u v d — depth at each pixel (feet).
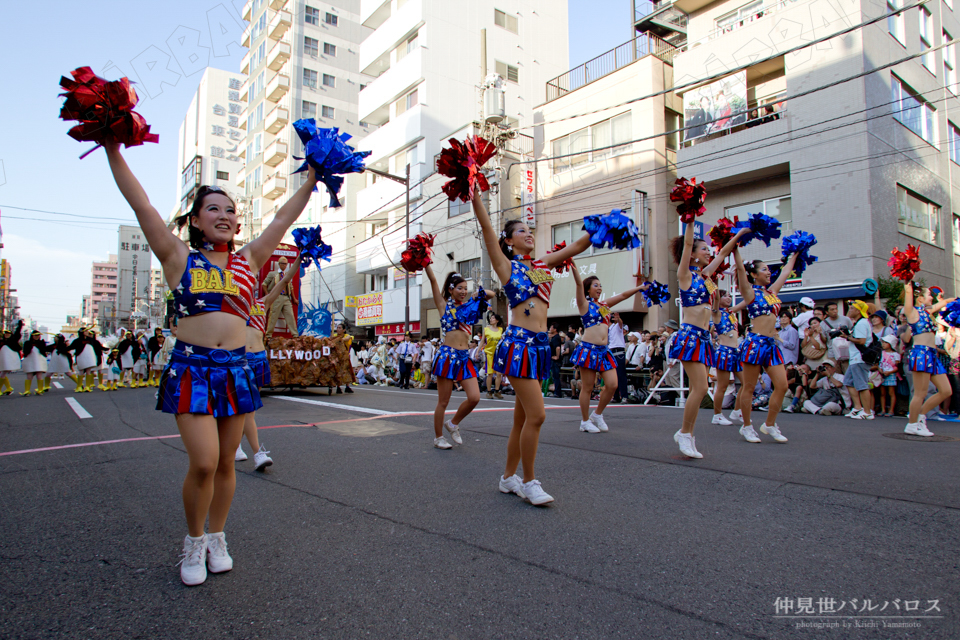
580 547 9.84
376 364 72.59
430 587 8.42
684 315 17.31
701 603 7.82
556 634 7.09
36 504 12.70
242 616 7.63
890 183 48.32
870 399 28.04
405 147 93.91
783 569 8.85
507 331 12.33
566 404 36.04
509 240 12.72
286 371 39.24
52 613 7.73
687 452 16.60
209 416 8.46
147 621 7.51
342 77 141.38
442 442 18.63
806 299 35.58
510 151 74.49
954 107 59.57
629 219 11.27
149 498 13.14
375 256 102.01
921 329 21.45
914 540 9.91
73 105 7.43
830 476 14.23
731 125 54.24
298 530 10.90
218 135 194.80
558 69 102.58
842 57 47.34
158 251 8.40
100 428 23.56
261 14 152.87
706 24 59.00
